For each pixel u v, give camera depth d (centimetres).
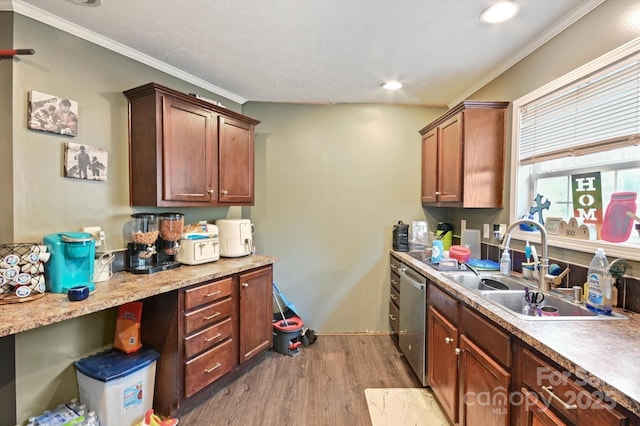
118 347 201
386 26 184
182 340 196
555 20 177
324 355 286
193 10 170
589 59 163
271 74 254
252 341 254
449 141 258
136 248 214
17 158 167
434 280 207
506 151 234
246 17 177
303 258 332
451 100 317
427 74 253
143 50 216
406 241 319
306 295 333
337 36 196
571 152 176
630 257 141
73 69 189
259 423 196
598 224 164
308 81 269
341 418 200
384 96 305
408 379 246
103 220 205
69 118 186
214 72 251
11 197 167
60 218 185
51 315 137
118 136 212
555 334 117
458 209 315
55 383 180
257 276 258
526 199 221
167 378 196
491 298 172
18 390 166
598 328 122
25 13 169
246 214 326
